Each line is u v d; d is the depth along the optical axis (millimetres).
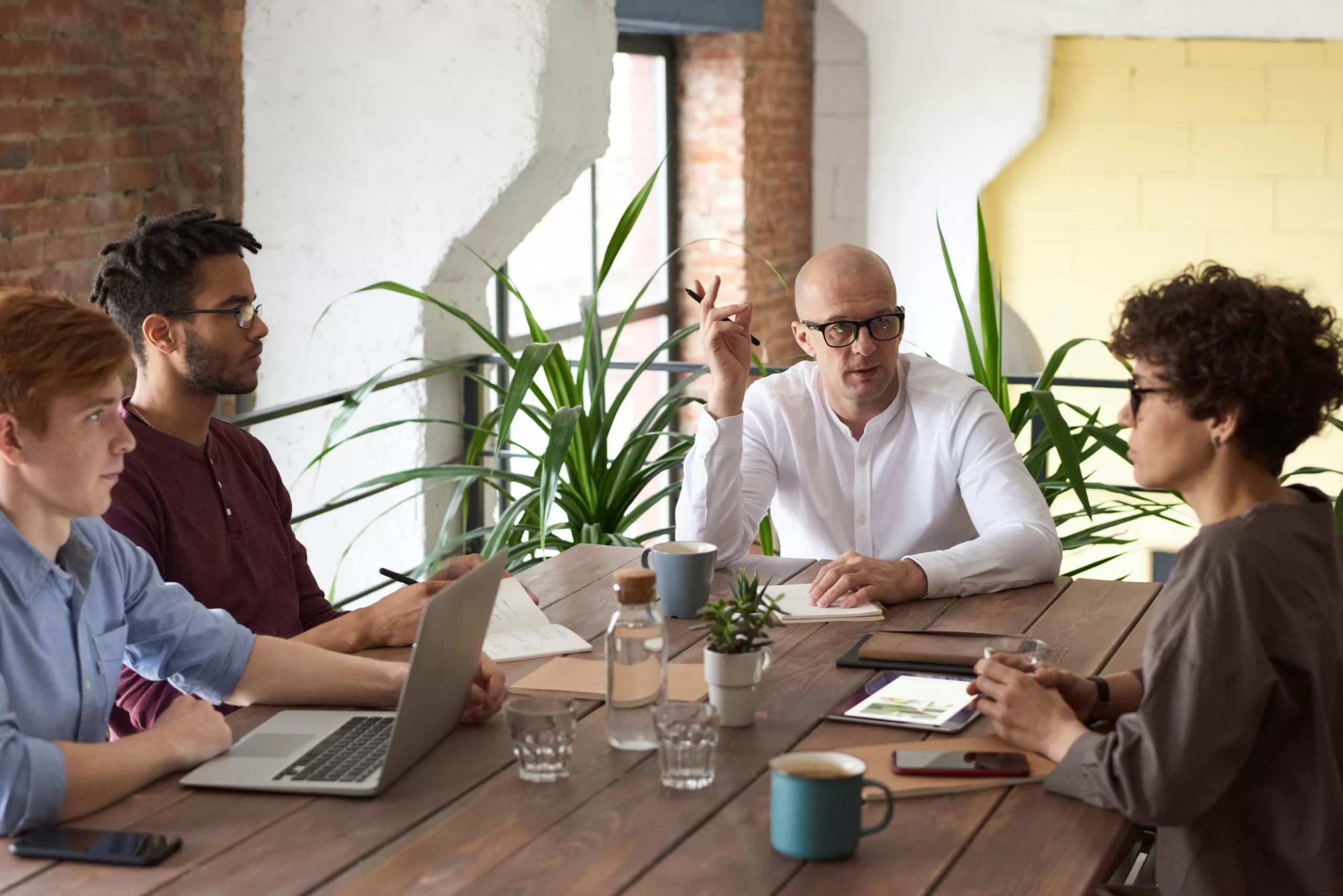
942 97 6145
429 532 3824
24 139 3059
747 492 2457
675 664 1764
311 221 3746
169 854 1237
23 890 1177
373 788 1368
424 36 3594
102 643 1578
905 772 1394
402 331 3732
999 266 6230
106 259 2074
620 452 3268
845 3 6246
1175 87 5867
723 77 5879
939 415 2416
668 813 1326
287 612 2195
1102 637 1881
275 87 3713
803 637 1891
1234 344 1313
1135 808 1291
